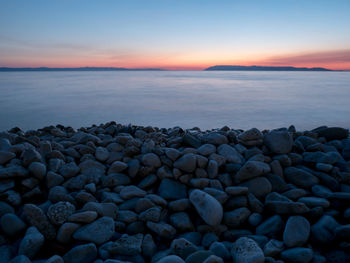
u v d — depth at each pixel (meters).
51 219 2.03
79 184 2.69
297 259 1.77
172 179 2.76
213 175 2.71
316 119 19.19
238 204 2.36
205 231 2.17
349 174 2.61
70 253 1.81
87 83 79.31
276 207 2.23
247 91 50.56
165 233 2.07
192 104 28.02
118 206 2.45
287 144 3.03
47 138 4.07
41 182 2.68
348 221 2.16
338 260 1.82
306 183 2.64
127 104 27.39
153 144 3.44
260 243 1.97
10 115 19.59
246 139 3.30
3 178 2.50
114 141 3.65
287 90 53.91
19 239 2.01
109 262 1.66
